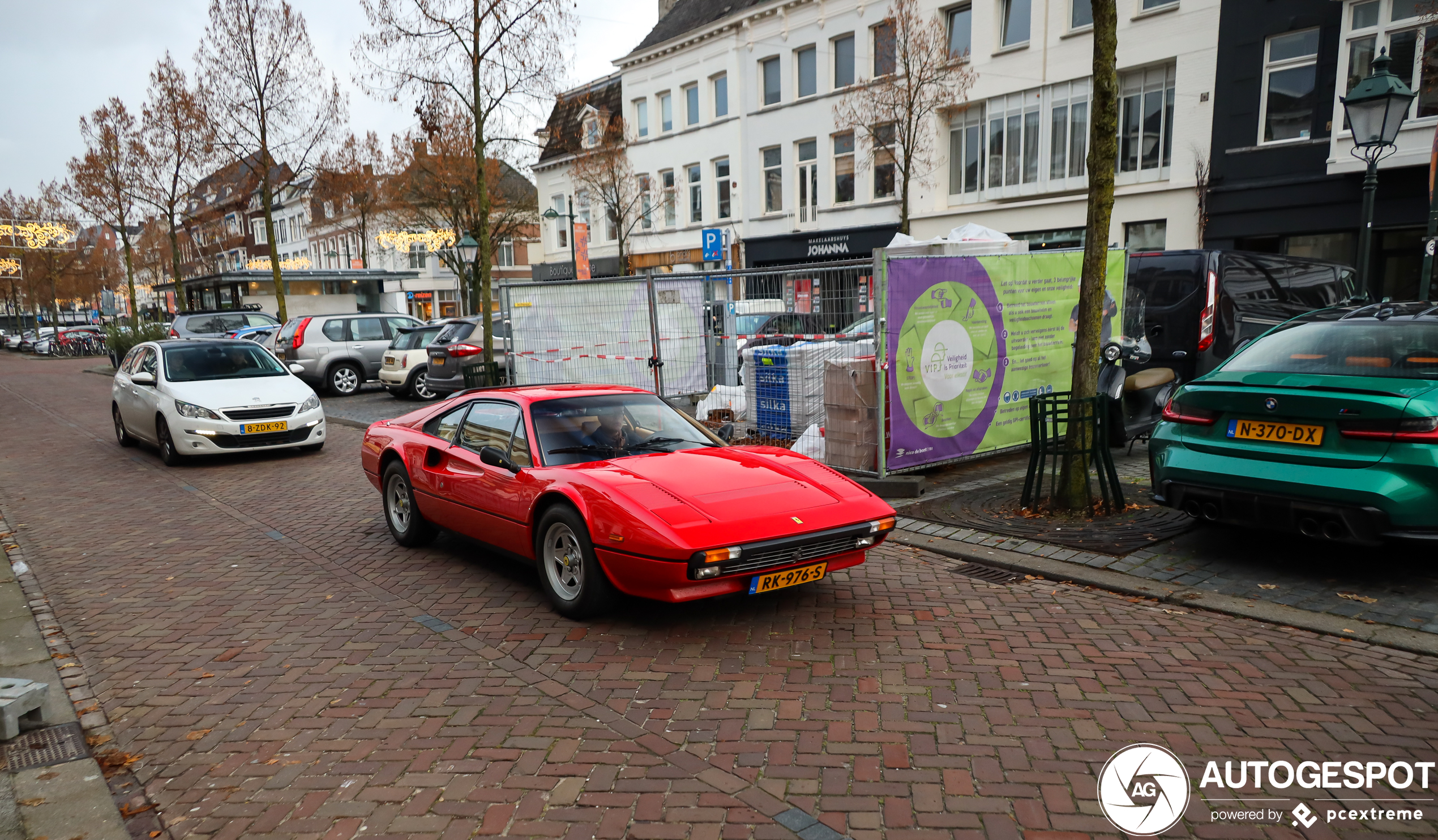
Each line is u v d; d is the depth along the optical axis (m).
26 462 11.52
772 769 3.10
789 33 26.03
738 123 28.12
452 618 4.86
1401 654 3.93
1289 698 3.54
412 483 6.20
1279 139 16.58
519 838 2.73
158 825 2.90
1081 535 5.91
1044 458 6.59
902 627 4.49
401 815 2.89
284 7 22.70
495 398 5.77
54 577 6.04
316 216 50.53
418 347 17.67
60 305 71.88
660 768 3.13
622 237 30.09
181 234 50.09
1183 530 5.90
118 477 10.18
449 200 28.86
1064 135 20.31
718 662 4.10
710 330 10.62
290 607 5.18
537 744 3.35
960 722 3.42
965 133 22.50
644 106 32.09
